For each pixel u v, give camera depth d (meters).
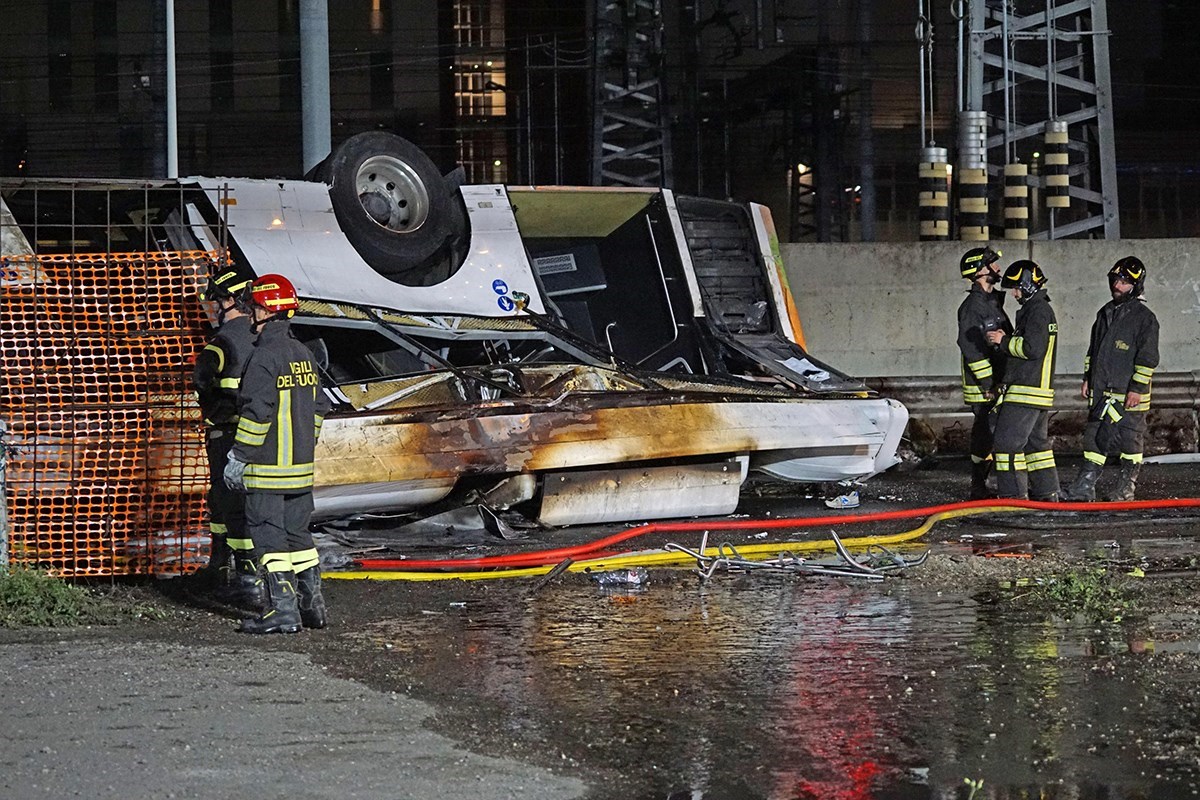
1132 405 16.47
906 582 11.75
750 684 8.33
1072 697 7.99
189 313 12.06
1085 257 22.83
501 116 62.00
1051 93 25.64
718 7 46.69
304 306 14.50
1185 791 6.39
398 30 61.91
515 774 6.54
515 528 14.55
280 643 9.52
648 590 11.54
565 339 15.93
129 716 7.43
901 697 8.01
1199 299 23.06
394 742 7.02
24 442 11.77
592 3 36.66
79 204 15.39
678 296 17.44
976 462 16.86
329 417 13.20
